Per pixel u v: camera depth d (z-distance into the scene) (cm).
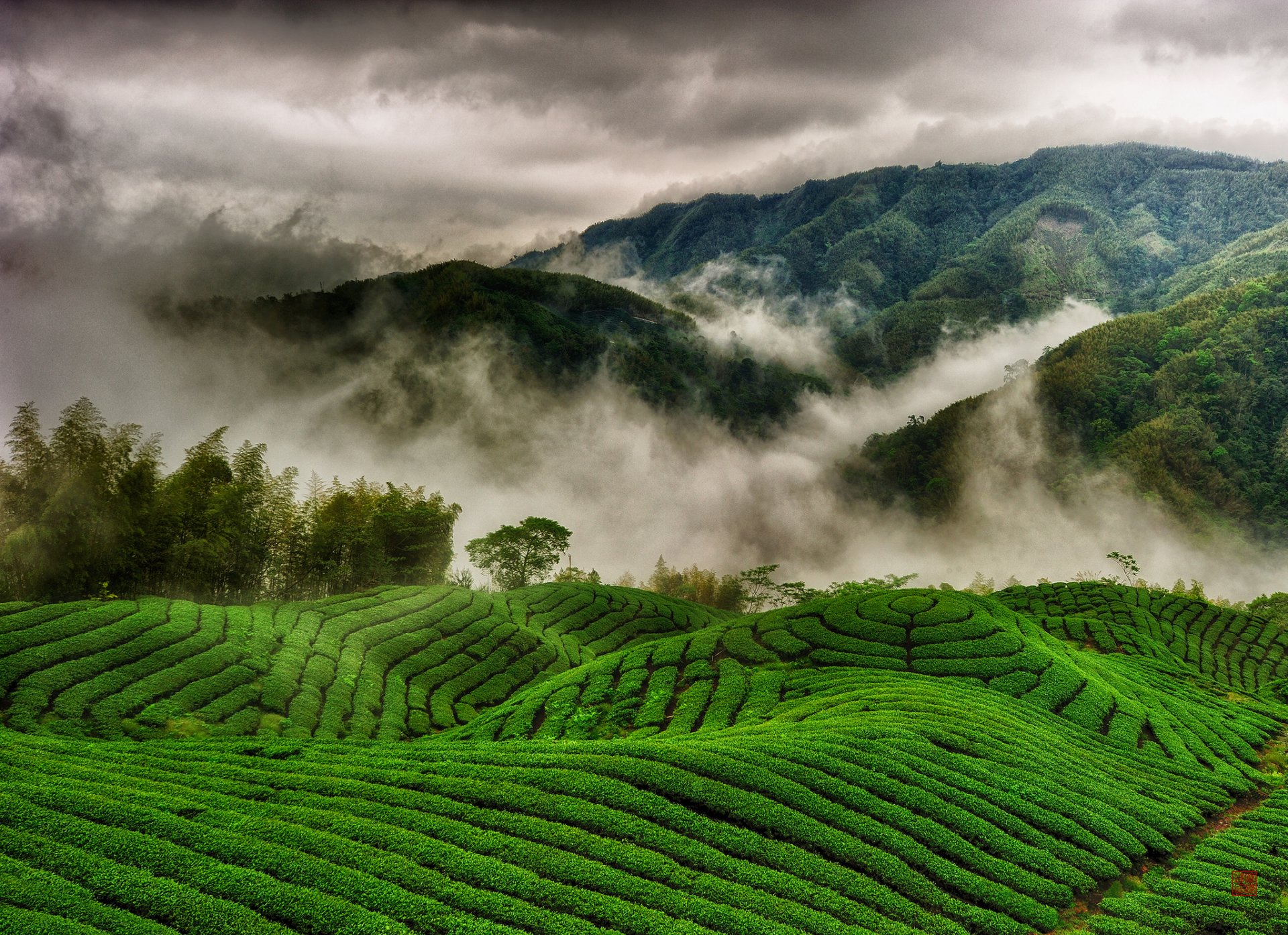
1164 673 7850
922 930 2964
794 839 3406
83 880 2659
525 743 4353
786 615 7031
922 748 4231
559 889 2909
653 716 5444
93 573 6738
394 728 5688
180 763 3784
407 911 2708
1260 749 5922
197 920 2544
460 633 7850
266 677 5644
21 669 4853
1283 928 3253
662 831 3334
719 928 2798
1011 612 7450
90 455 6819
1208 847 3991
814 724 4584
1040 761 4434
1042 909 3256
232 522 8025
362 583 9481
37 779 3353
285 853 2933
